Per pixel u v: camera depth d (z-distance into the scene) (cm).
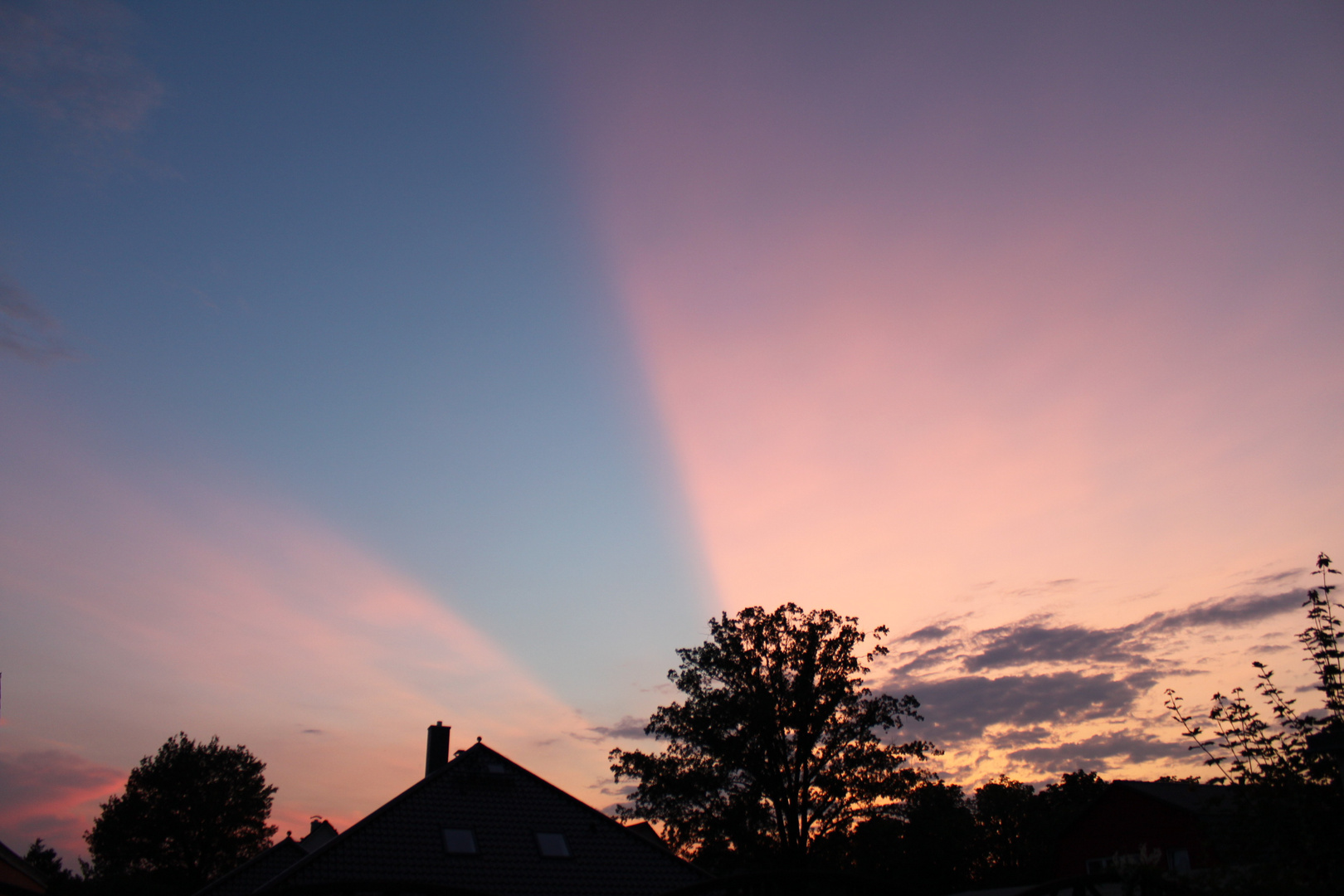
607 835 2973
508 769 3081
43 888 2552
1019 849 6662
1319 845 930
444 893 1131
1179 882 983
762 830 4384
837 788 4284
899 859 5134
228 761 8175
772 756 4519
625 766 4616
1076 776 7194
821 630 4759
